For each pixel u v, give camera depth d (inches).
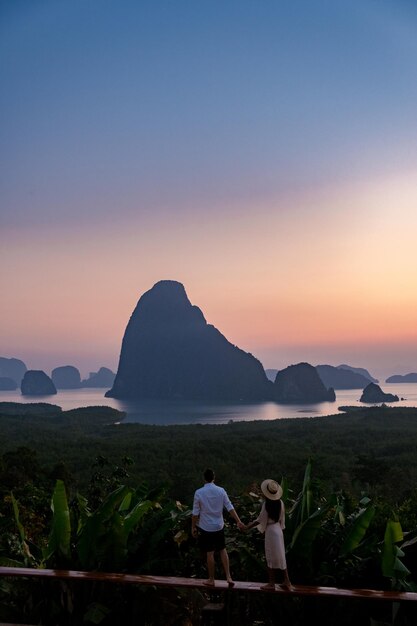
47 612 239.5
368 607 233.0
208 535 227.0
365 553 247.3
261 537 271.3
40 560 268.7
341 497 292.0
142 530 254.1
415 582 250.8
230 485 2065.7
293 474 2149.4
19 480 1384.1
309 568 241.4
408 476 1972.2
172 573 249.9
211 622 225.1
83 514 277.0
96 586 242.5
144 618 239.1
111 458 2551.7
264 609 240.7
